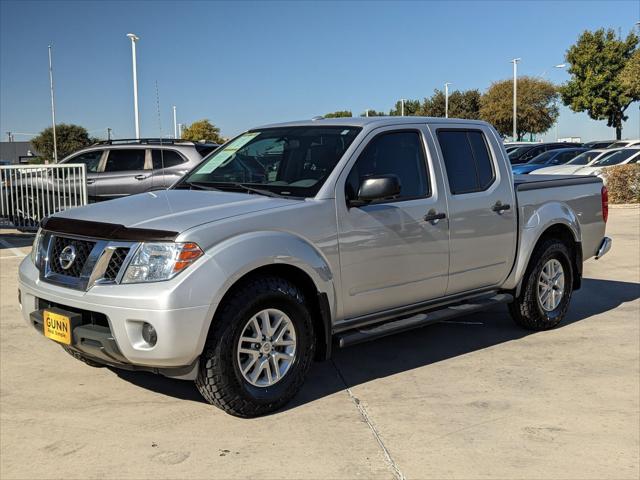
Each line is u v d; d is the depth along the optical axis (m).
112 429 4.20
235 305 4.13
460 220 5.51
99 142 13.61
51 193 13.05
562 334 6.46
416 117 5.56
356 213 4.79
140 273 3.99
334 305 4.69
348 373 5.31
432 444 4.02
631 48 41.50
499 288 6.16
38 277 4.50
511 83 59.28
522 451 3.95
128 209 4.52
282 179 5.01
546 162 24.00
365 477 3.61
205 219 4.20
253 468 3.71
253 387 4.28
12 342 6.05
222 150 5.74
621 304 7.76
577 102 42.72
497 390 4.94
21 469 3.69
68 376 5.17
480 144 5.95
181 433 4.14
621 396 4.84
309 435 4.12
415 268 5.20
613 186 19.66
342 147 4.98
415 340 6.25
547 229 6.50
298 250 4.40
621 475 3.68
